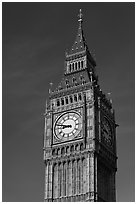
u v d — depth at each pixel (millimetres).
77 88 137625
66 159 129625
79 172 126750
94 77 144625
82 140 129000
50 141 133375
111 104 143750
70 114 134500
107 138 135500
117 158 137625
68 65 146875
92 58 150375
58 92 139375
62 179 127938
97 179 124938
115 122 142250
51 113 137125
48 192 127250
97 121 132625
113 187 132000
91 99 134125
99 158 129000
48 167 130875
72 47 150125
